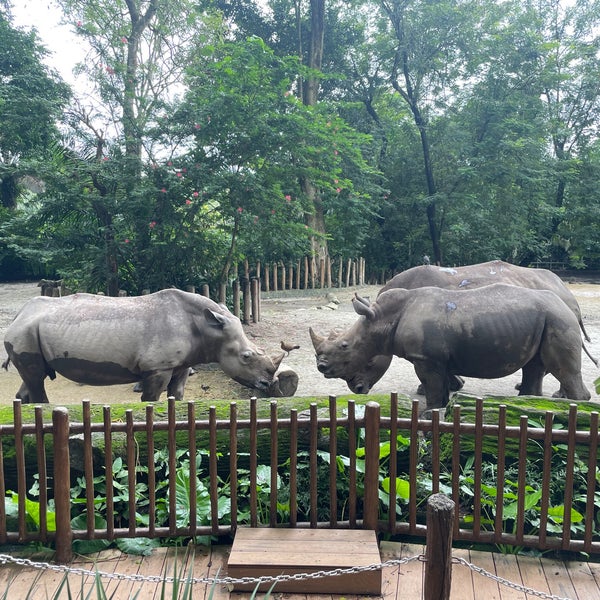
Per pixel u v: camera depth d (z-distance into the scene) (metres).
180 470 4.64
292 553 3.94
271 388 7.23
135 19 13.50
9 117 11.08
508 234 24.77
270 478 4.55
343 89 25.69
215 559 4.18
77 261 11.70
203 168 11.10
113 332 6.42
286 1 24.05
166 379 6.60
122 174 11.05
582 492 4.71
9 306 16.20
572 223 29.86
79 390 8.76
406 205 25.55
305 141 12.12
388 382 9.30
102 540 4.32
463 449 4.92
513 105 22.47
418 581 3.96
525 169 23.08
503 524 4.55
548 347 6.39
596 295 20.64
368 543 4.07
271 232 12.08
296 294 20.25
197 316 6.75
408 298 6.68
